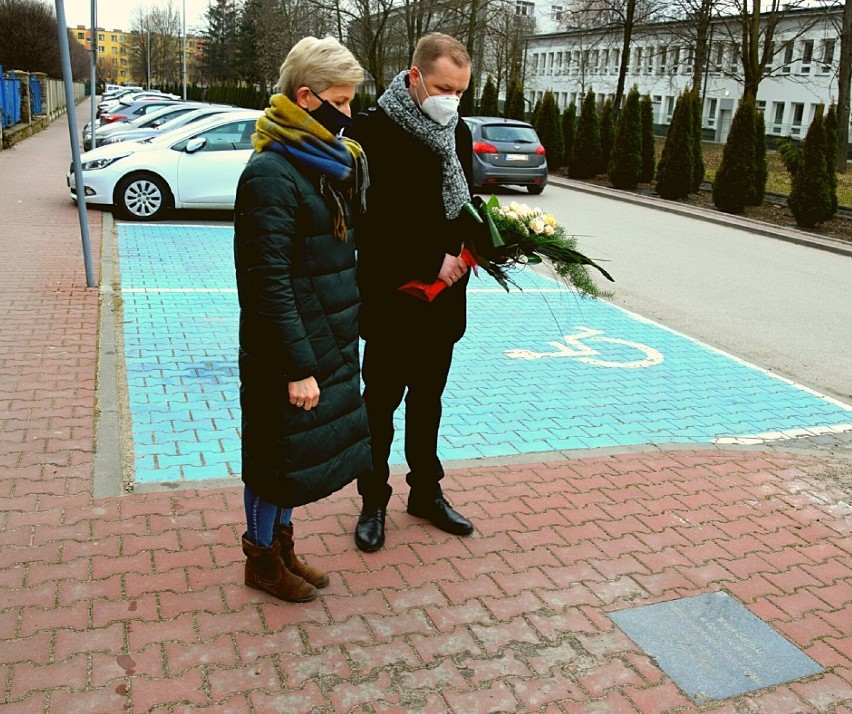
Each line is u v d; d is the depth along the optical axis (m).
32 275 8.38
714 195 18.61
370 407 3.58
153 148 12.52
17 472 4.05
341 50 2.68
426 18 37.31
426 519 3.91
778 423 5.82
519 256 3.50
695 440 5.36
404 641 3.03
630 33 32.38
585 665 2.97
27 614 2.99
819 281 11.33
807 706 2.84
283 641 2.96
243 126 12.84
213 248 10.59
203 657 2.84
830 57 47.06
